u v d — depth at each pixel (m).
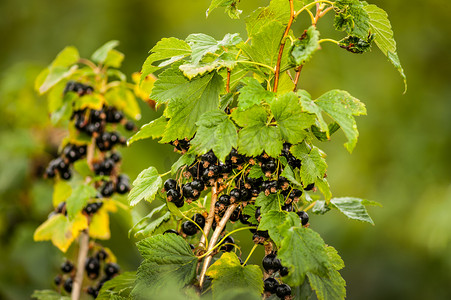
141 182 1.56
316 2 1.54
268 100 1.52
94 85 1.78
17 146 2.15
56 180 1.80
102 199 1.74
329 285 1.55
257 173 1.54
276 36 1.55
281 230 1.51
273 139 1.52
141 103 2.81
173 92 1.55
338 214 3.35
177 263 1.54
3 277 2.11
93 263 1.74
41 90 1.74
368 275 3.45
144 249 1.54
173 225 1.64
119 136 1.76
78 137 1.75
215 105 1.55
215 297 1.53
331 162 3.49
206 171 1.54
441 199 3.12
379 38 1.58
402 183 3.37
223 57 1.53
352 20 1.54
